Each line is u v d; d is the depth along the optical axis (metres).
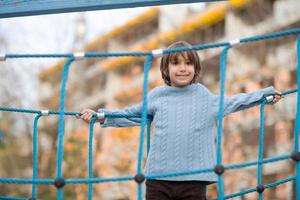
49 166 18.31
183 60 5.26
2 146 18.69
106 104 29.52
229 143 18.81
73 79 22.12
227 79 20.31
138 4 5.81
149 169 5.18
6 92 19.28
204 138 5.20
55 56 4.70
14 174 18.77
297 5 19.16
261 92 5.41
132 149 19.97
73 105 21.88
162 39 25.59
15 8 5.91
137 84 28.16
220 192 4.51
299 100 4.73
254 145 18.78
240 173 18.28
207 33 23.00
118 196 20.23
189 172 4.55
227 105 5.32
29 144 19.09
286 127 18.31
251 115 18.94
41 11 5.89
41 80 20.55
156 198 5.08
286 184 18.22
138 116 5.51
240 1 20.30
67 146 18.50
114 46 29.41
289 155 4.61
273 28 19.53
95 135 21.25
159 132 5.24
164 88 5.41
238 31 20.73
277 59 19.28
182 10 26.11
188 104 5.29
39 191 17.25
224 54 4.64
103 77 29.70
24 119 19.23
